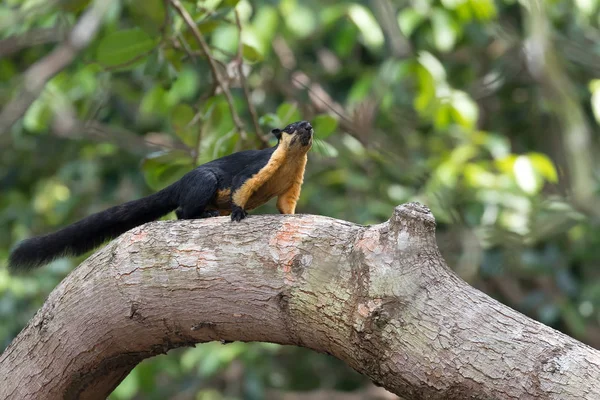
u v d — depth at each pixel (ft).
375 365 16.02
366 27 39.29
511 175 38.27
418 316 15.62
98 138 41.42
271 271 17.40
